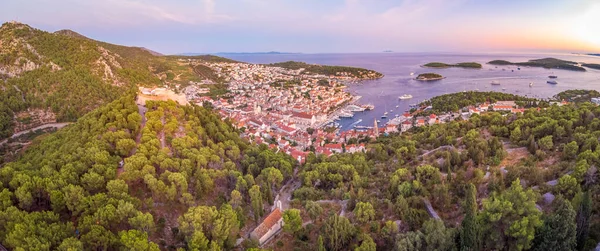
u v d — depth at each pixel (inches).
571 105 6323.8
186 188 3622.0
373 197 3782.0
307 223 3622.0
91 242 2524.6
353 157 5610.2
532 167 3759.8
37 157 4690.0
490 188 3590.1
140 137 4840.1
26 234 2429.9
